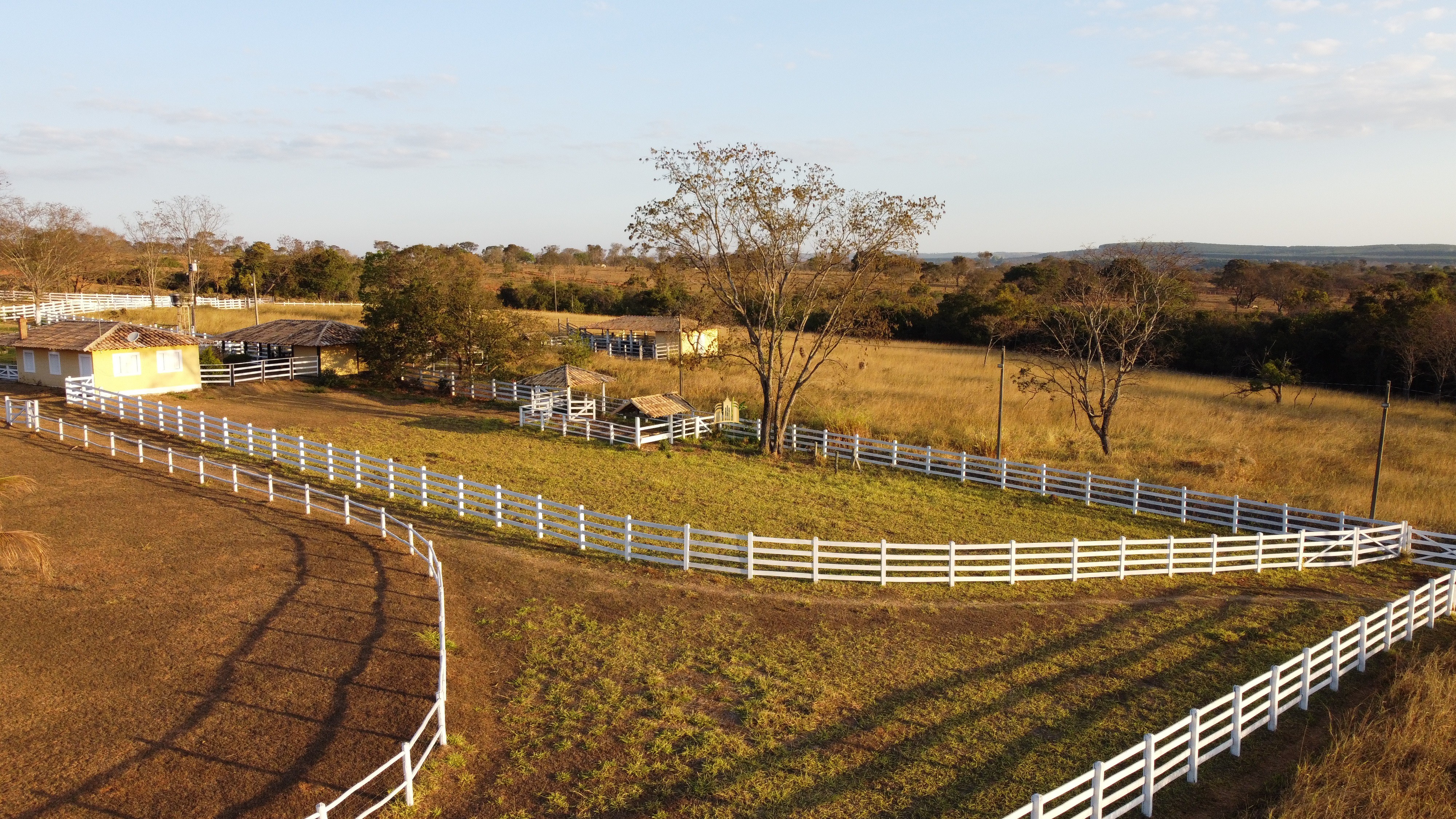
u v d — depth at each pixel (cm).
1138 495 2798
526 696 1462
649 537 2153
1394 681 1576
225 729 1295
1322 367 6119
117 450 3058
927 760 1297
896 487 3092
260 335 5119
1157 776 1268
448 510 2586
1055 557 2173
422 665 1533
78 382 3853
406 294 4953
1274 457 3344
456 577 2011
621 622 1791
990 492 3052
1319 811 1139
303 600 1805
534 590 1958
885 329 3722
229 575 1927
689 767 1261
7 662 1487
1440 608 1919
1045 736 1377
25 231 7269
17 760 1198
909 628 1808
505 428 3997
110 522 2267
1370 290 7031
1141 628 1834
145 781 1159
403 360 4869
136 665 1488
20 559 1588
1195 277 7000
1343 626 1858
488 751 1288
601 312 10469
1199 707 1488
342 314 7900
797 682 1545
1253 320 6831
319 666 1509
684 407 3912
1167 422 4131
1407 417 4381
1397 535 2405
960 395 4812
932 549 2119
